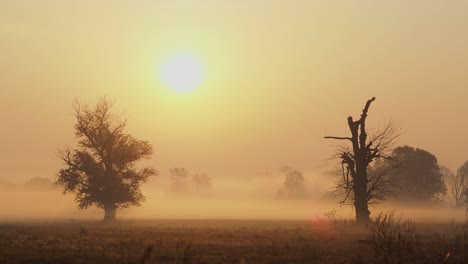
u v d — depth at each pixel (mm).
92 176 71938
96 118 71688
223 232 39406
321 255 23719
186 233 36969
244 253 24156
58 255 22000
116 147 71938
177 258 21812
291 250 25656
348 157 55031
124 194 72812
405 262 21344
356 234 37875
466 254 23406
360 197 54312
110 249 24766
